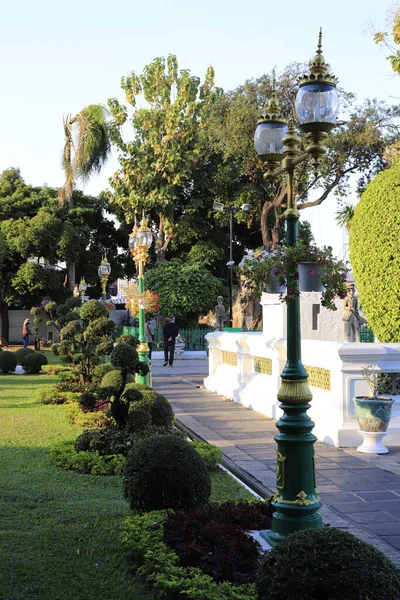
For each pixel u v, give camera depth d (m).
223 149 35.09
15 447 9.79
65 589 4.61
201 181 39.66
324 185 35.12
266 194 37.69
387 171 12.88
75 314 19.98
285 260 5.30
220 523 5.24
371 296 12.81
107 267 32.84
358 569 3.40
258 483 7.88
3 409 13.82
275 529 5.25
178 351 29.80
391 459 9.10
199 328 37.00
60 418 12.59
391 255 12.39
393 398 10.25
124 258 45.69
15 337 43.03
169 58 38.03
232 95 34.97
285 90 32.19
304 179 33.12
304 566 3.46
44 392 15.20
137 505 5.87
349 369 10.02
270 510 5.81
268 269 5.53
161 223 38.69
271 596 3.48
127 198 38.16
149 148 38.03
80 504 6.77
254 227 41.97
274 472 8.40
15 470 8.31
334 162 33.19
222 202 39.31
